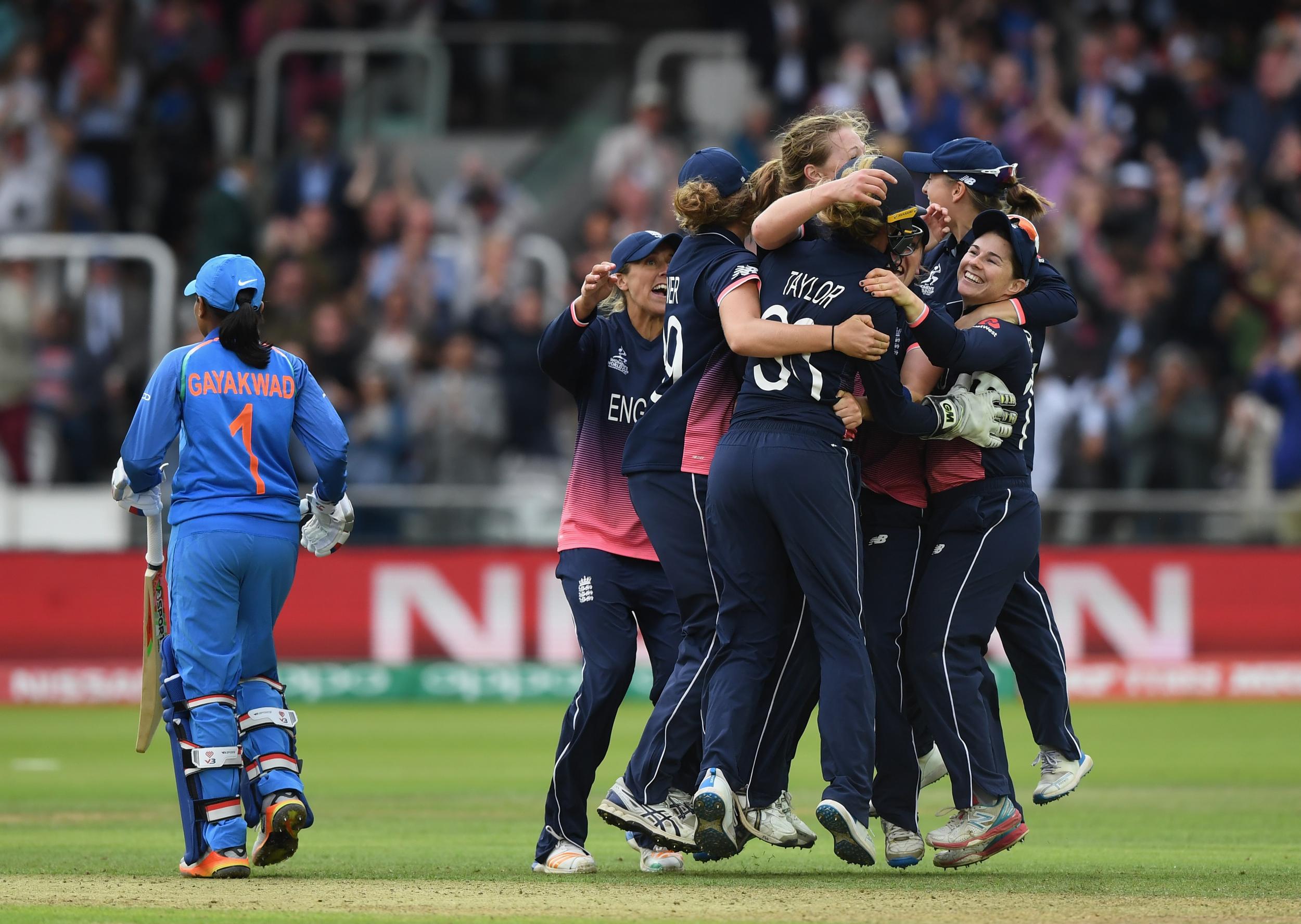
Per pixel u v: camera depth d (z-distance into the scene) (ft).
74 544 176.96
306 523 68.69
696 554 65.10
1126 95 209.97
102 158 218.59
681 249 66.28
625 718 154.51
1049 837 80.28
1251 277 196.75
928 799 103.24
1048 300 65.87
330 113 228.84
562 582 68.39
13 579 170.30
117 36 225.15
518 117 231.30
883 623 65.46
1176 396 180.45
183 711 63.87
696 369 65.57
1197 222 199.82
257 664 65.51
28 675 169.68
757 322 61.52
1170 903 55.52
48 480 185.26
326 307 190.90
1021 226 66.03
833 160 64.69
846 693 61.11
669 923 50.93
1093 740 135.13
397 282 197.36
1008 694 171.83
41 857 71.20
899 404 62.08
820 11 222.69
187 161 218.59
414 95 231.30
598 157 225.15
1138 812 92.27
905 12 221.05
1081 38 220.64
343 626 170.81
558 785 66.23
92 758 127.44
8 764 122.93
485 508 174.29
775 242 62.34
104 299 191.21
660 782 64.03
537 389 190.60
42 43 223.92
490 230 207.21
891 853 65.77
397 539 173.99
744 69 226.38
